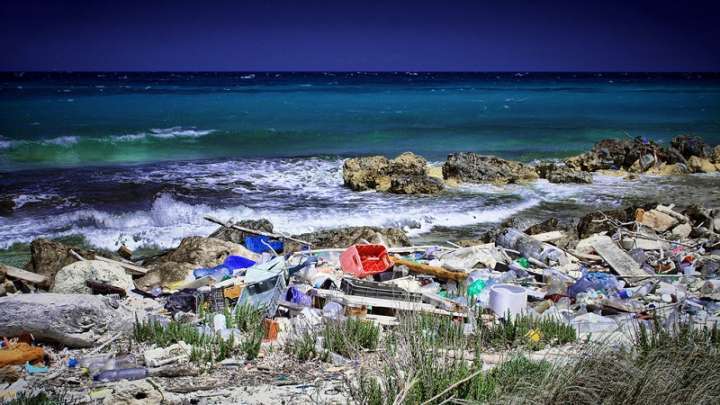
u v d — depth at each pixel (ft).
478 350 17.16
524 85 279.49
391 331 20.57
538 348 19.74
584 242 35.55
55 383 17.39
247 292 24.61
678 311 23.45
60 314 20.42
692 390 14.29
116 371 17.87
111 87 210.79
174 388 16.71
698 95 195.52
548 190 60.54
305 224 47.47
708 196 57.93
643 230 39.50
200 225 47.57
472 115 132.77
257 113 128.36
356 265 28.53
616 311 24.66
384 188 59.88
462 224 48.75
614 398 14.06
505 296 23.04
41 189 58.49
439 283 29.07
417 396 14.01
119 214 48.70
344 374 17.07
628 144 73.97
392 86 255.70
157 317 23.34
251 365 18.66
